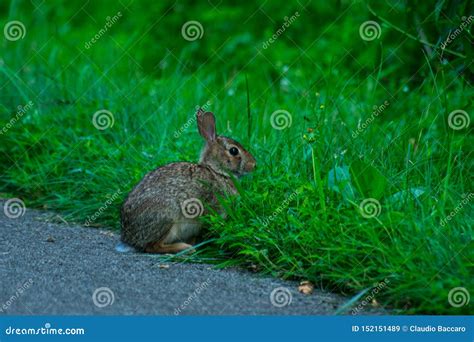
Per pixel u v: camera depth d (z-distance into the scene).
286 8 14.04
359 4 10.54
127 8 14.73
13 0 13.09
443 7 7.96
